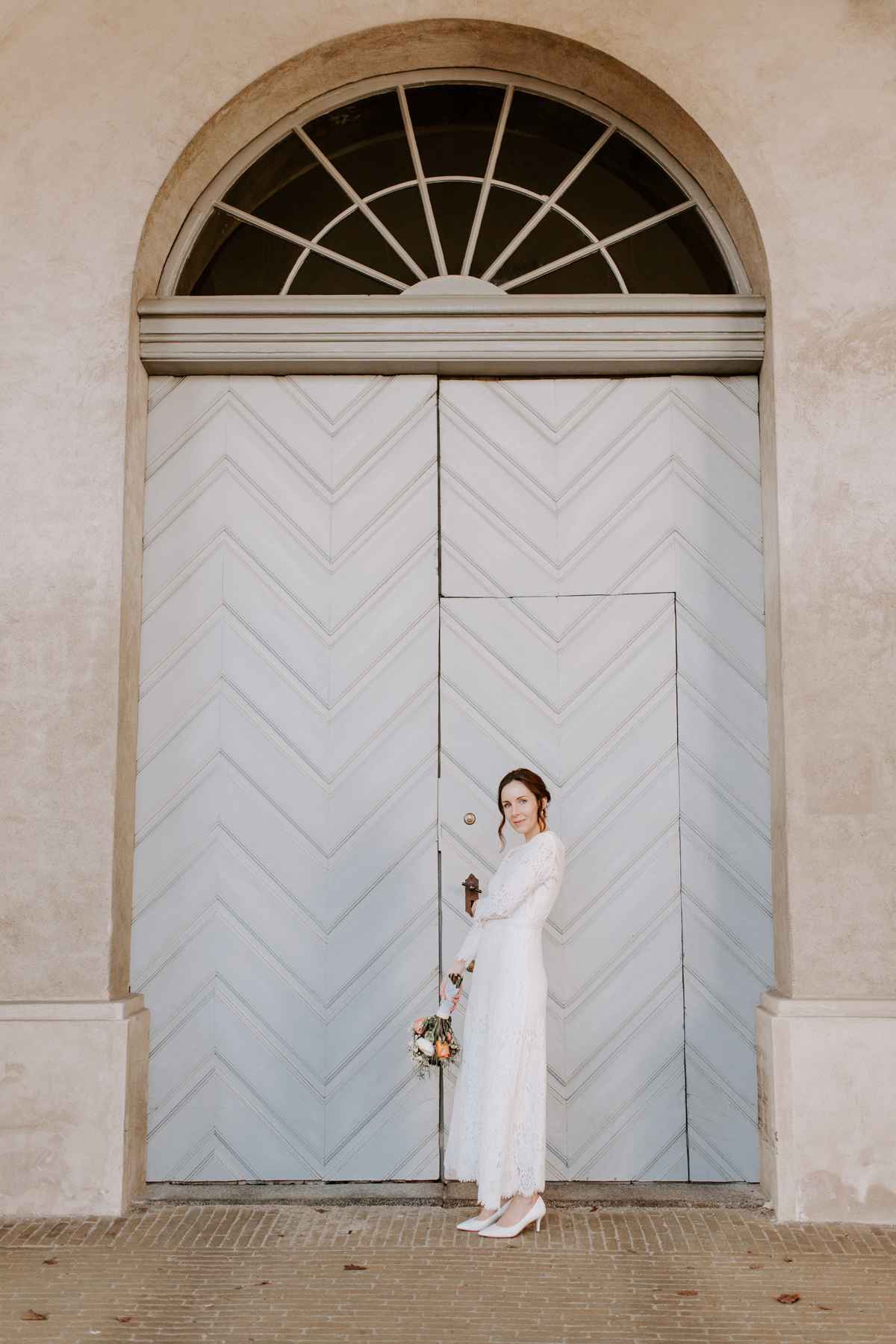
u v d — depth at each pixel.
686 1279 2.96
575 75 4.11
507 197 4.22
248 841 3.90
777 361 3.78
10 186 3.88
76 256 3.87
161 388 4.08
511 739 3.94
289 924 3.87
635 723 3.93
